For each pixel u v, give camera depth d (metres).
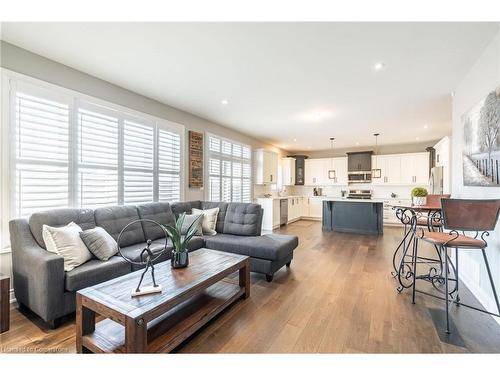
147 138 3.63
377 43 2.20
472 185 2.47
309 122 4.99
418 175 6.95
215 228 3.78
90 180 2.90
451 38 2.11
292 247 3.28
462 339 1.77
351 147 8.07
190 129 4.45
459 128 3.03
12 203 2.28
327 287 2.70
